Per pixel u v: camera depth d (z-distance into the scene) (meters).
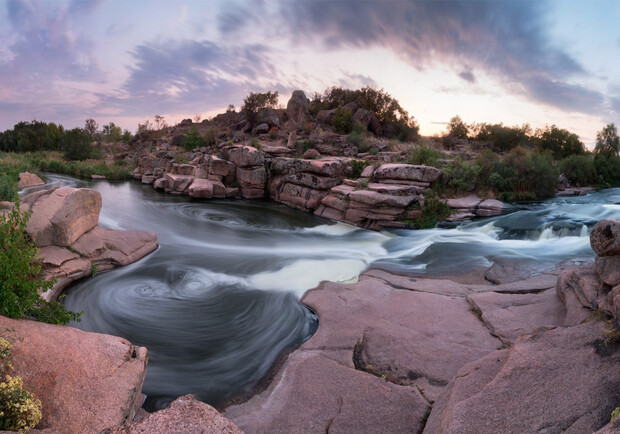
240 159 28.27
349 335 6.79
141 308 8.74
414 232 16.84
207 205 24.80
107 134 78.50
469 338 6.47
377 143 35.97
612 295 5.19
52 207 10.32
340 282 10.40
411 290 9.23
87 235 11.32
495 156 24.64
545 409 3.60
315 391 5.27
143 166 38.25
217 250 14.00
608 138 42.53
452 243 14.01
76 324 7.95
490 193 21.92
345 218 19.69
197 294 9.56
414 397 5.06
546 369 4.12
